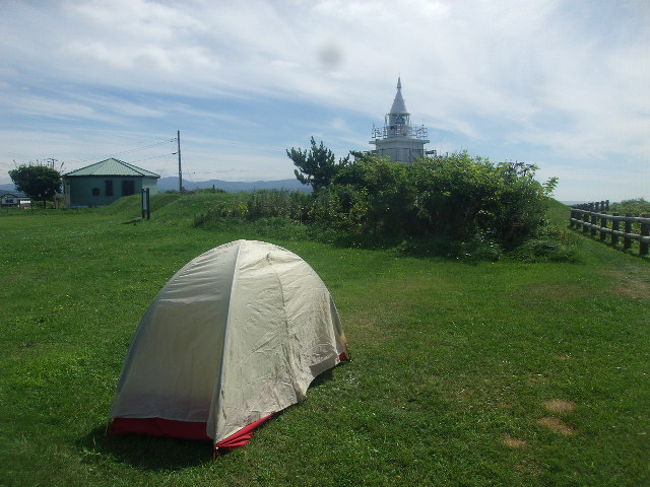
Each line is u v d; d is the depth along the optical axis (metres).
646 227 12.18
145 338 4.63
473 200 14.35
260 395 4.58
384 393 5.07
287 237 16.97
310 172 30.69
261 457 4.02
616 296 8.43
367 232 16.16
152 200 33.94
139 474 3.87
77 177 43.09
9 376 5.60
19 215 33.91
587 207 20.56
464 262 12.30
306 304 5.52
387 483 3.67
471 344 6.31
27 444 4.24
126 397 4.55
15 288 10.23
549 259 12.27
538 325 6.93
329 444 4.19
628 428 4.21
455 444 4.10
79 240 17.03
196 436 4.30
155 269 12.12
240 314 4.57
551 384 5.09
